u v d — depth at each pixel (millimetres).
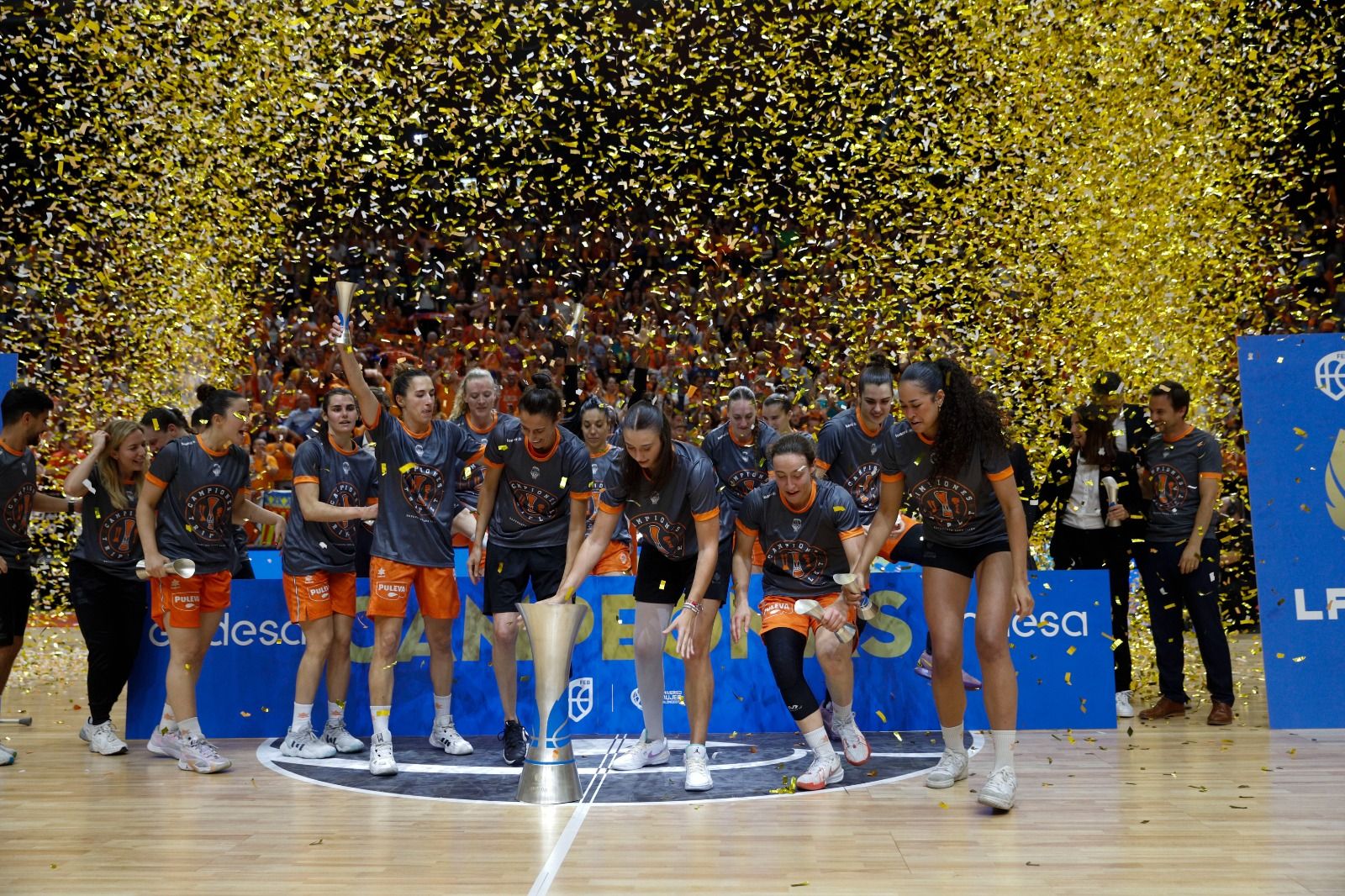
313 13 7352
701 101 8141
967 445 3314
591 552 3758
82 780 3951
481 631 4738
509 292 9742
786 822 3258
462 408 5004
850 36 7434
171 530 4141
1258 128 7160
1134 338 6660
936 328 6688
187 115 7691
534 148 7875
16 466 4379
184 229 8086
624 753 4137
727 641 4715
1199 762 4027
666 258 9109
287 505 7441
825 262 7688
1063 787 3666
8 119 7820
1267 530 4742
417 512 4156
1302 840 2998
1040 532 6102
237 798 3652
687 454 3656
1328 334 4777
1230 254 6965
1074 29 7113
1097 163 7008
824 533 3842
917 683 4699
